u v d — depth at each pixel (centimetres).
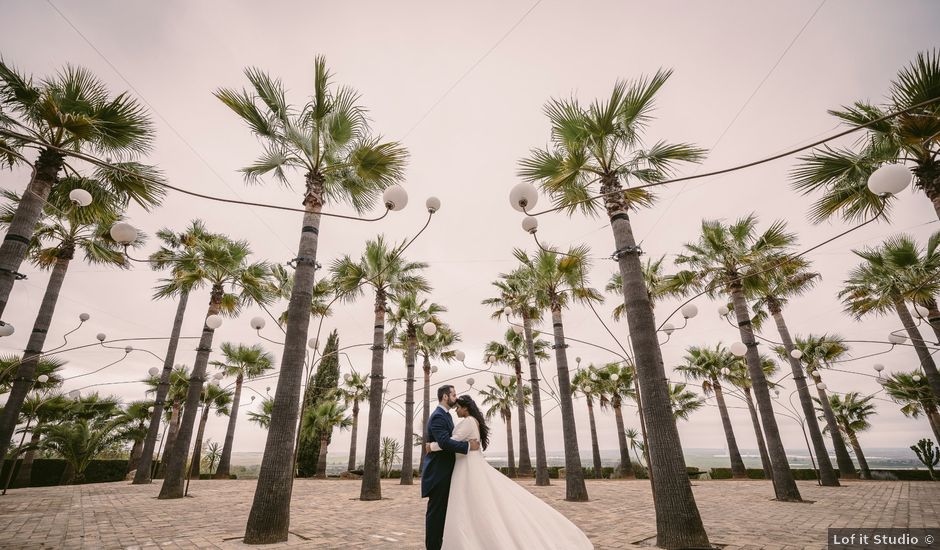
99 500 959
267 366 2380
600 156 698
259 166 783
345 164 758
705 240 1273
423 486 322
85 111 711
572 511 836
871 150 727
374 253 1287
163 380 1599
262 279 1322
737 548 464
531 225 562
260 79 714
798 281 1479
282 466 547
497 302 1864
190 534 551
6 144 661
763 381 1070
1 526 596
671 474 502
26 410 1703
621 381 2414
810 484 1534
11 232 630
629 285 598
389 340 1891
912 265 1138
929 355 1257
